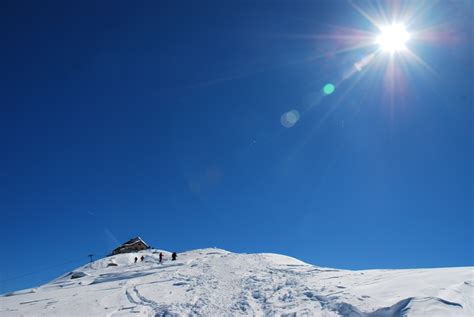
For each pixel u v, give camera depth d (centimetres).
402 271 2192
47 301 2462
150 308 2064
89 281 3644
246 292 2312
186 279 2950
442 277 1694
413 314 1286
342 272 2617
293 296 2011
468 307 1330
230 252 5294
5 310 2295
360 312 1484
